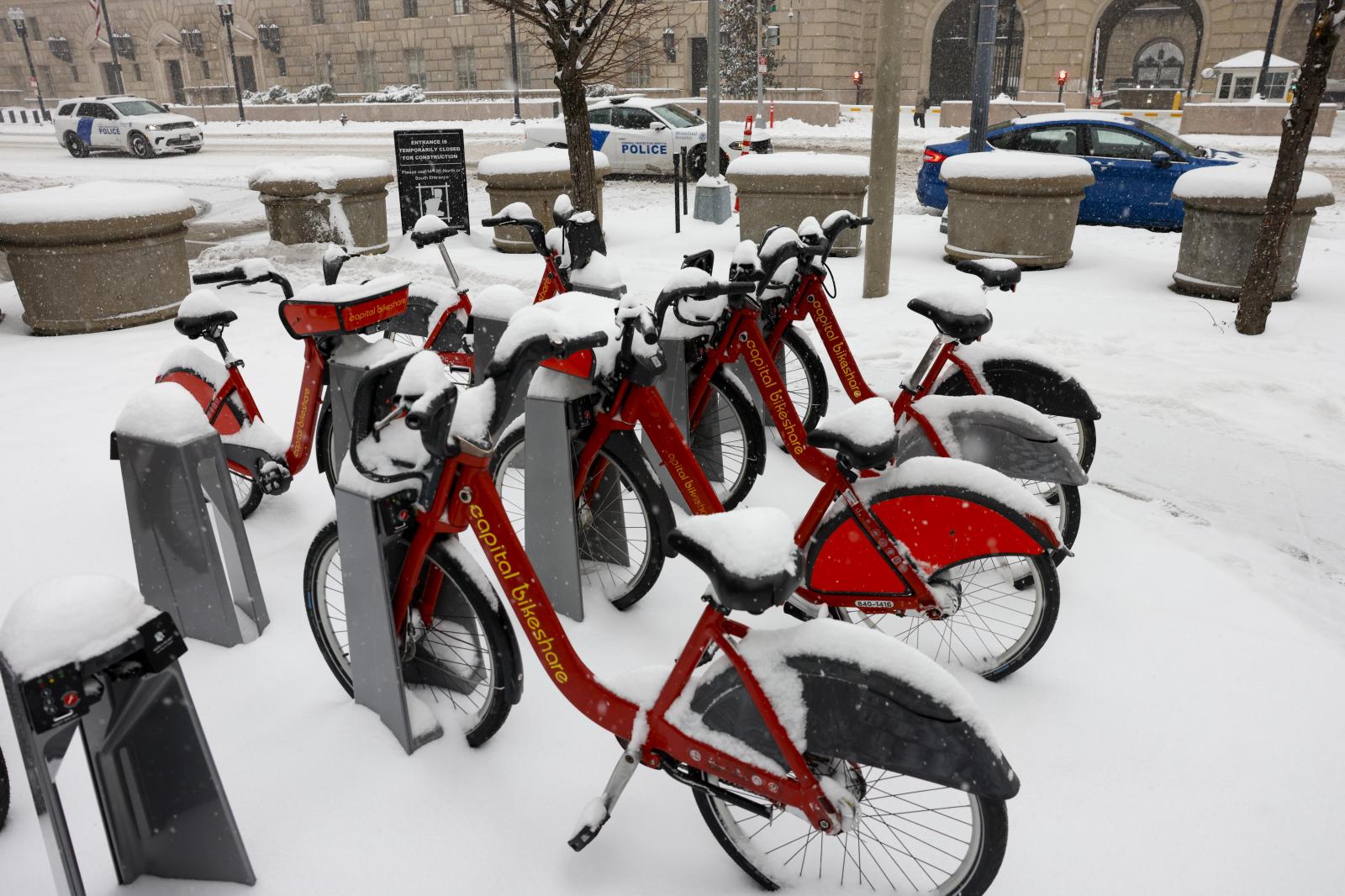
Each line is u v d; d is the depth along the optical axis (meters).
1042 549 2.61
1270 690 2.82
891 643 1.88
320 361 3.61
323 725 2.65
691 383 3.84
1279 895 2.10
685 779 2.07
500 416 2.21
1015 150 11.56
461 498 2.21
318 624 2.73
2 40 51.91
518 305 4.17
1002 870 2.18
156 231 7.32
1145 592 3.38
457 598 2.59
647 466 3.14
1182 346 6.36
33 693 1.56
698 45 36.75
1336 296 7.57
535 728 2.69
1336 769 2.49
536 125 17.42
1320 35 5.77
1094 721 2.68
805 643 1.90
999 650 3.01
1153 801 2.38
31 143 30.83
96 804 2.44
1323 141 20.52
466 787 2.45
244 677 2.93
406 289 3.55
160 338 6.98
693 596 3.41
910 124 29.64
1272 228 6.30
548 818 2.35
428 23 40.84
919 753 1.83
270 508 4.17
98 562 3.71
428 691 2.77
